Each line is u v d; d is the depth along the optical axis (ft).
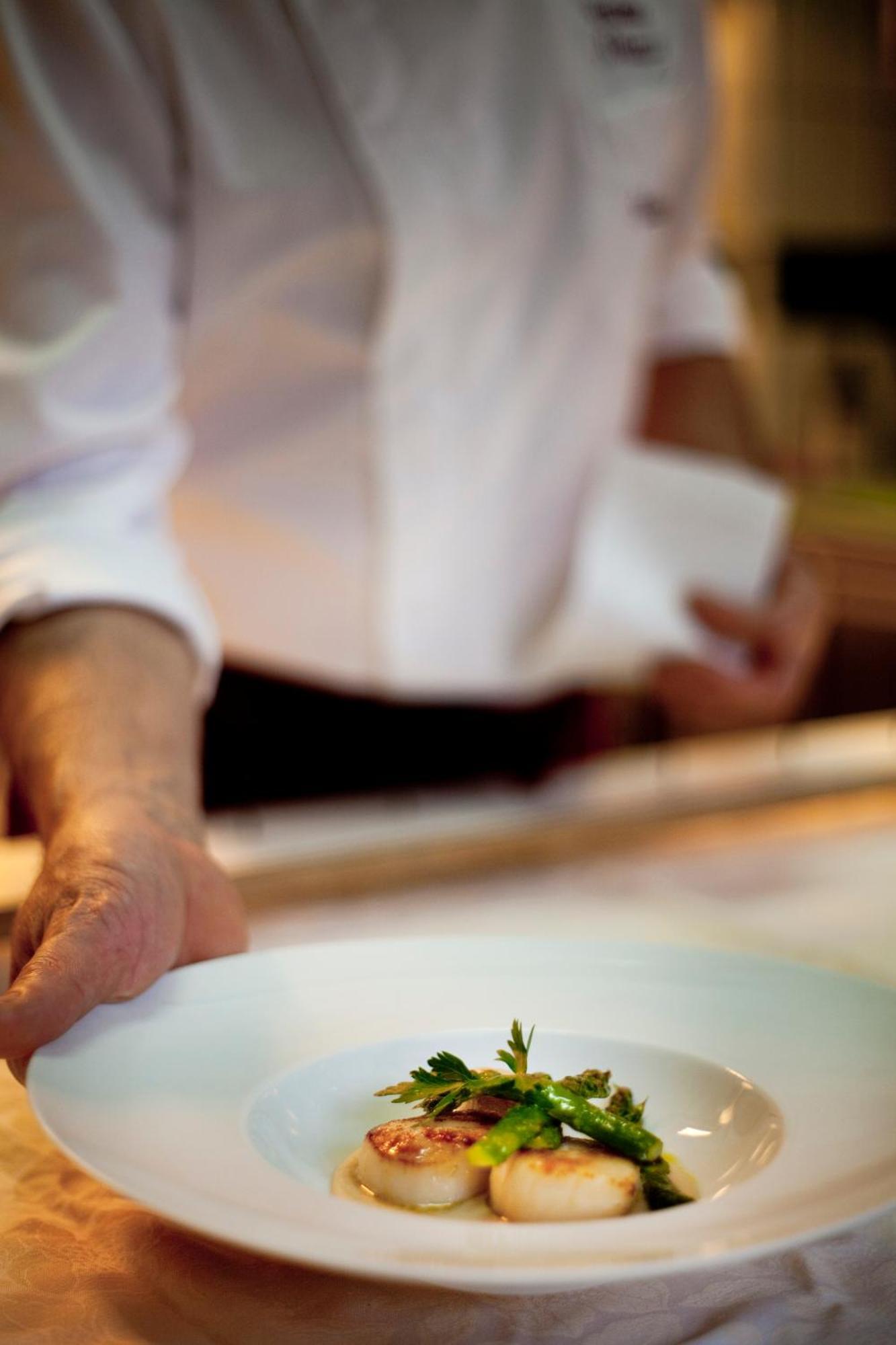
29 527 2.78
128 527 2.99
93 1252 1.63
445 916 2.81
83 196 2.94
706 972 2.03
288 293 3.85
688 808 3.53
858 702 9.00
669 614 4.20
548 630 4.55
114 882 1.87
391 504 4.28
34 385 2.91
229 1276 1.58
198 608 2.85
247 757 4.81
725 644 4.44
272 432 4.21
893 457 11.16
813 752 4.23
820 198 11.60
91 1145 1.50
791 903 2.94
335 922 2.77
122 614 2.66
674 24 4.14
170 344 3.36
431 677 4.73
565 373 4.51
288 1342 1.46
